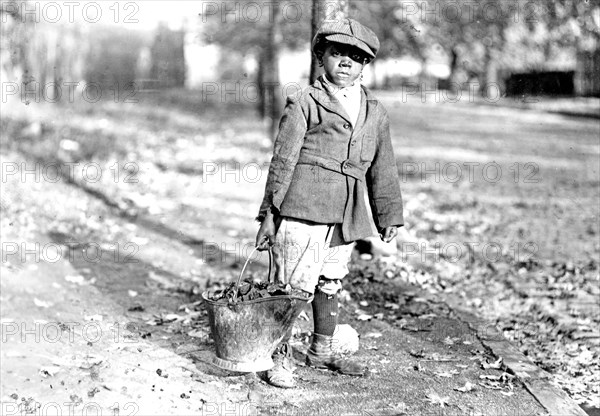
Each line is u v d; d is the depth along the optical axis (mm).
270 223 4543
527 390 4777
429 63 40594
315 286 4805
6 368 4789
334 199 4531
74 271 7480
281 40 21688
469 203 13055
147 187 12523
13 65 15945
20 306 6148
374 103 4688
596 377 5273
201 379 4723
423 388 4734
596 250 9797
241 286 4512
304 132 4535
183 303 6594
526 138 24281
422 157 19312
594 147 22234
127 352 5176
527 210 12633
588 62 37750
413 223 11117
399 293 6988
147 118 23422
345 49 4504
